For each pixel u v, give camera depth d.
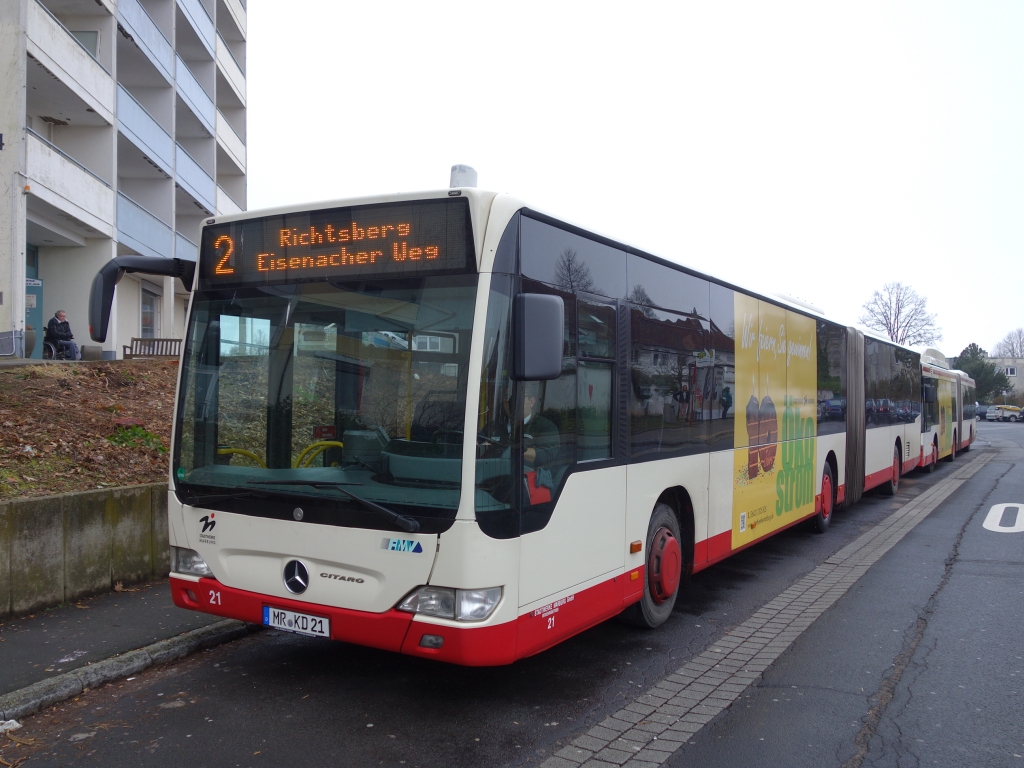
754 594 7.43
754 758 4.02
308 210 4.71
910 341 71.06
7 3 17.89
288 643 5.80
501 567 4.10
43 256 22.31
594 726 4.40
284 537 4.51
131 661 5.11
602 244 5.21
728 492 7.23
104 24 22.33
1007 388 95.38
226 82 35.72
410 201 4.39
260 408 4.73
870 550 9.59
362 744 4.14
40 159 18.61
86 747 4.10
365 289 4.46
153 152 25.62
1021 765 3.96
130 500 6.70
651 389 5.79
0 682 4.68
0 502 5.75
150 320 27.83
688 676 5.20
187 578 4.90
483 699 4.78
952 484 17.47
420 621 4.06
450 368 4.16
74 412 8.91
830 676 5.21
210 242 5.08
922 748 4.15
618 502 5.26
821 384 10.25
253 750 4.07
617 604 5.26
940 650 5.75
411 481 4.16
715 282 7.05
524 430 4.30
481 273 4.16
